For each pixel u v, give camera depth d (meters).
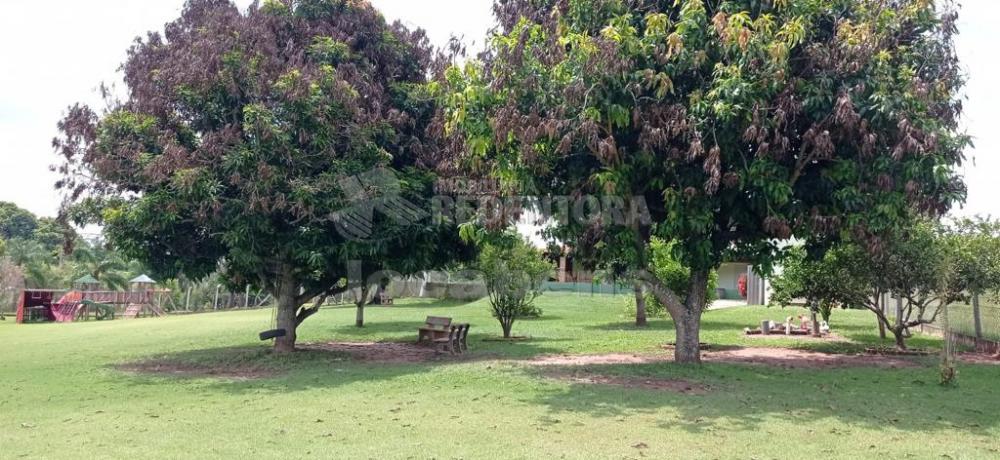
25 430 7.28
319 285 15.55
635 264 11.70
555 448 6.25
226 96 12.63
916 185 9.20
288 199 12.09
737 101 8.92
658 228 10.58
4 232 66.88
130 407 8.79
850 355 14.44
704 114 9.16
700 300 12.36
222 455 6.05
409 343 17.59
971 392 9.46
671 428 7.11
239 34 12.83
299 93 11.84
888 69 9.41
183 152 11.62
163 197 11.96
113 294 41.62
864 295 15.30
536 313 26.91
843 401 8.70
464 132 10.65
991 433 6.95
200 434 6.94
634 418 7.63
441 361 13.69
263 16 13.67
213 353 15.71
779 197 9.28
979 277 13.29
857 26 9.27
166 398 9.61
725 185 9.73
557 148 9.41
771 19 9.48
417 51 15.32
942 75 10.30
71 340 20.92
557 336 19.11
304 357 14.38
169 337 20.72
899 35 10.20
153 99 12.61
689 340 12.25
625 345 16.22
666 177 10.36
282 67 12.70
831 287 15.53
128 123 12.54
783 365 12.54
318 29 14.02
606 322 24.38
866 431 7.00
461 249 15.61
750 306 32.06
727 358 13.73
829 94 9.16
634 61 9.52
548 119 9.40
